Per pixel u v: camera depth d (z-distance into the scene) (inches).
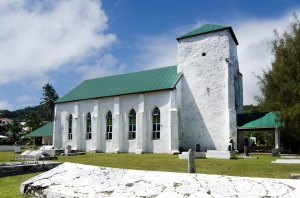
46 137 2201.0
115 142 1471.5
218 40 1391.5
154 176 215.5
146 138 1391.5
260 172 553.3
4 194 297.9
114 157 1065.5
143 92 1408.7
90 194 215.6
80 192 222.5
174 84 1352.1
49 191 238.8
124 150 1457.9
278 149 1084.5
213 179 191.8
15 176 486.6
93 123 1576.0
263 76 1159.0
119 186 215.5
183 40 1489.9
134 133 1448.1
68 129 1724.9
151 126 1390.3
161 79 1473.9
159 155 1155.3
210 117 1358.3
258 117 1300.4
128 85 1550.2
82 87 1809.8
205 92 1386.6
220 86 1352.1
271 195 162.6
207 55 1408.7
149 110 1397.6
